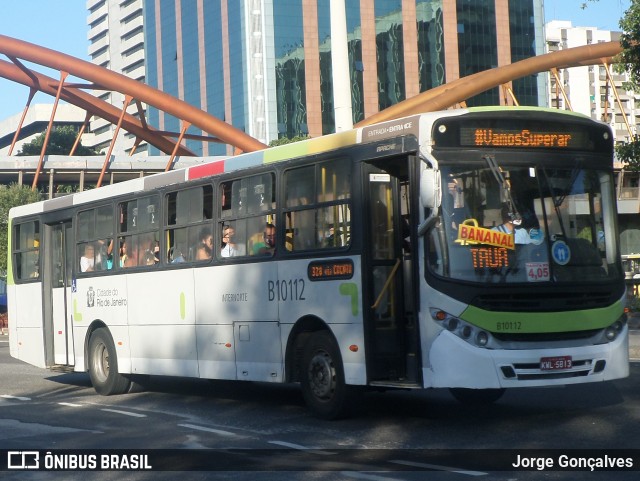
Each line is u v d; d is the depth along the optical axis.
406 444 10.37
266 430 11.76
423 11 125.88
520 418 11.83
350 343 11.63
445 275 10.59
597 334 10.97
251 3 122.88
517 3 130.25
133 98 74.12
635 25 29.70
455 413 12.55
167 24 144.25
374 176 11.59
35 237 18.59
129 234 16.00
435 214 10.57
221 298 13.89
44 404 15.40
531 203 10.87
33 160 79.81
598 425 10.97
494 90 130.88
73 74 73.00
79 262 17.34
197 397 15.84
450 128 10.76
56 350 18.00
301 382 12.56
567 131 11.18
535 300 10.65
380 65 123.62
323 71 123.56
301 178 12.51
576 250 10.96
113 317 16.34
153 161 84.06
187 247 14.63
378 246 11.53
